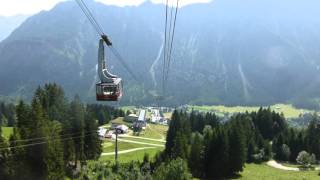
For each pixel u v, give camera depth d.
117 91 32.00
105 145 168.62
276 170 161.75
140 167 122.12
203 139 149.62
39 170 89.25
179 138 133.88
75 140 117.25
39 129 91.50
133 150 162.00
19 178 86.69
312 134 193.00
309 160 172.38
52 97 125.50
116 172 115.19
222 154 142.50
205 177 143.25
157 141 191.62
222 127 153.75
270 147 185.75
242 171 150.38
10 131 141.75
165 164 102.19
